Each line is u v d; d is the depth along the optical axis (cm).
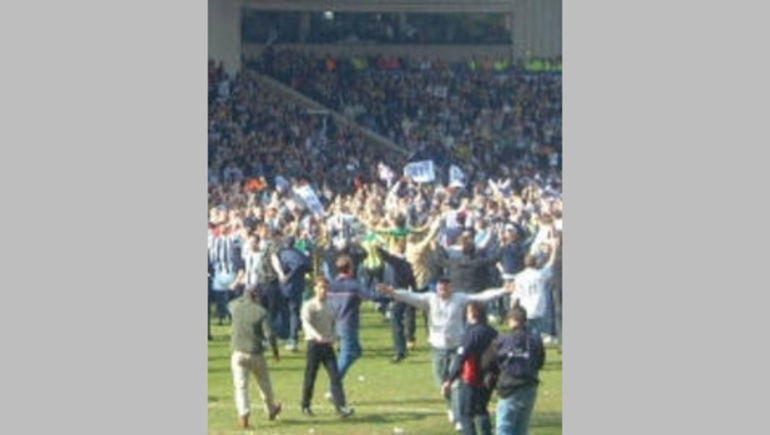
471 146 15362
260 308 5819
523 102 15975
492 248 8231
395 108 15862
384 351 7538
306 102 15788
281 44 16525
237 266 8281
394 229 7712
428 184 11206
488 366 5131
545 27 16875
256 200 10056
